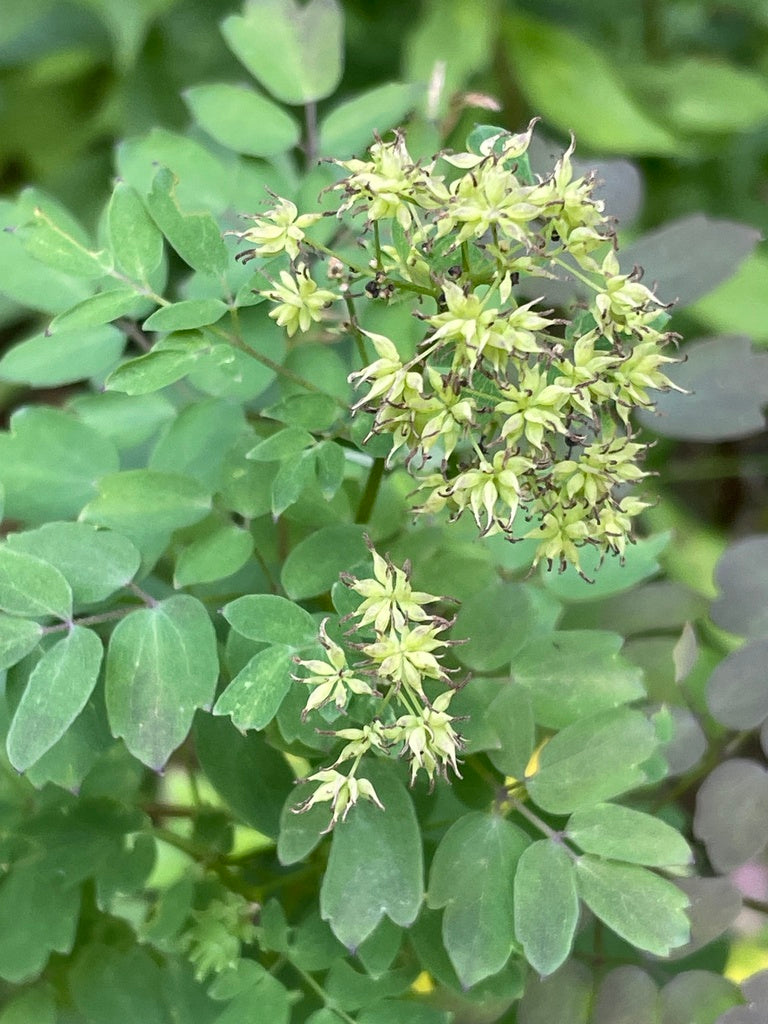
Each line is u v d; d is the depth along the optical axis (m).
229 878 0.20
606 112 0.35
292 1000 0.18
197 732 0.19
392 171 0.15
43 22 0.42
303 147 0.22
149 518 0.18
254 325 0.19
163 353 0.17
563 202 0.15
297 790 0.17
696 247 0.22
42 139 0.43
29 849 0.20
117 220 0.17
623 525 0.16
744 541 0.21
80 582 0.17
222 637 0.19
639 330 0.16
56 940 0.19
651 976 0.19
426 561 0.20
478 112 0.33
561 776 0.17
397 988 0.18
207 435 0.20
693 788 0.23
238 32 0.22
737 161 0.42
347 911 0.16
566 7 0.43
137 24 0.36
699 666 0.25
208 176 0.21
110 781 0.20
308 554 0.18
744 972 0.21
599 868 0.17
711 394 0.22
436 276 0.15
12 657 0.16
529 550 0.20
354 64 0.40
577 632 0.19
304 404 0.18
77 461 0.20
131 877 0.20
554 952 0.16
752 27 0.45
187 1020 0.19
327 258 0.19
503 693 0.18
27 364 0.21
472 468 0.16
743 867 0.19
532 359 0.16
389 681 0.16
